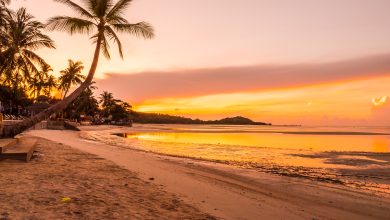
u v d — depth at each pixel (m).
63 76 67.88
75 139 29.95
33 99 65.50
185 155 21.89
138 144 30.81
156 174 11.51
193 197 8.20
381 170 16.94
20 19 33.94
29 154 12.10
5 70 35.22
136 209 6.42
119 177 10.05
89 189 7.86
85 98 87.69
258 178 12.98
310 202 9.23
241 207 7.68
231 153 24.11
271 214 7.32
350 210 8.60
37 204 6.16
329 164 19.09
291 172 15.62
